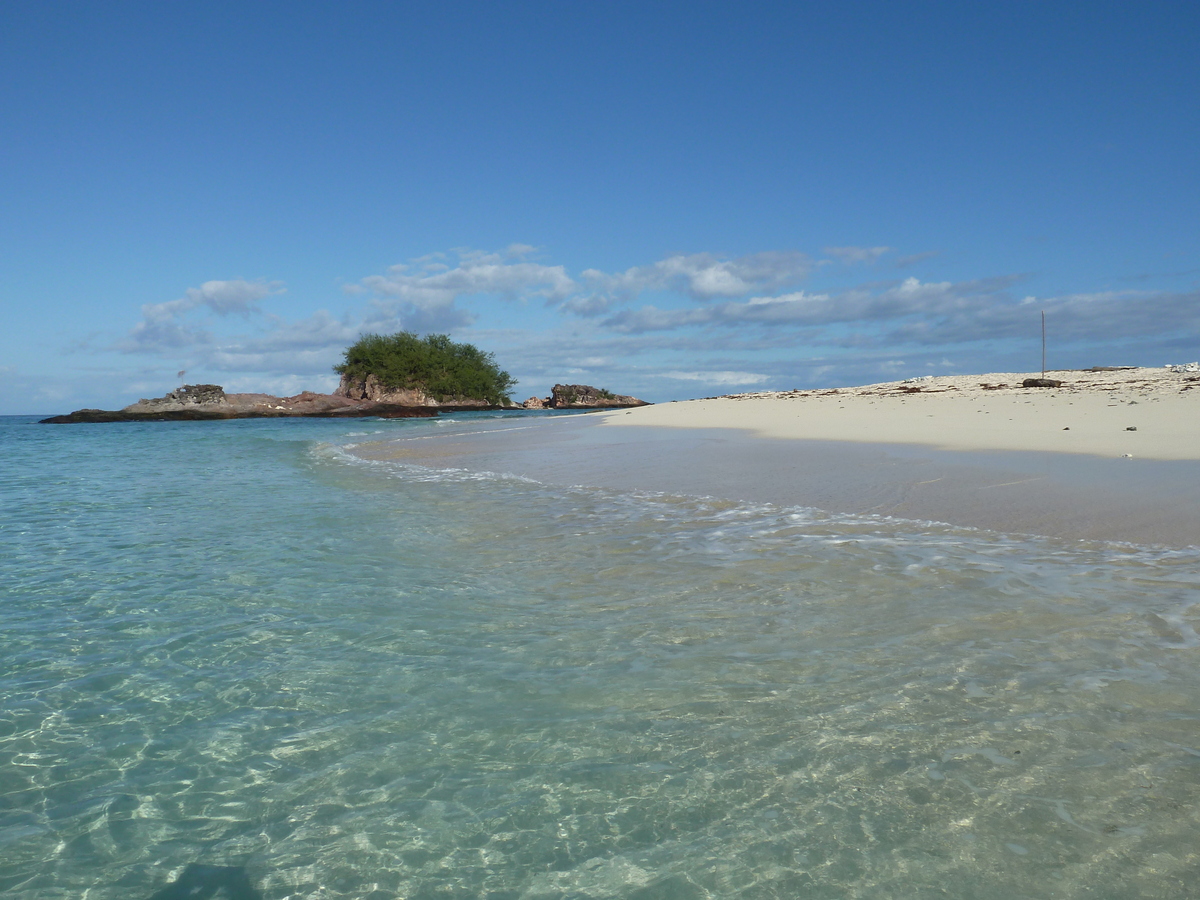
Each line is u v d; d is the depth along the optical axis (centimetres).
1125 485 770
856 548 592
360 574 584
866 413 2083
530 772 293
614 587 521
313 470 1412
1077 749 286
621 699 347
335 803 280
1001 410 1842
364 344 8212
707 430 1886
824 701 335
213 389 6600
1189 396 1792
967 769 278
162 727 343
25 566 641
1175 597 443
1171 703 316
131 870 247
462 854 249
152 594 547
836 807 262
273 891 235
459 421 4216
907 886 224
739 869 235
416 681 378
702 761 293
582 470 1188
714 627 432
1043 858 231
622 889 229
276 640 444
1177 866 224
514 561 607
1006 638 393
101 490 1159
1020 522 653
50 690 385
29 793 293
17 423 5725
